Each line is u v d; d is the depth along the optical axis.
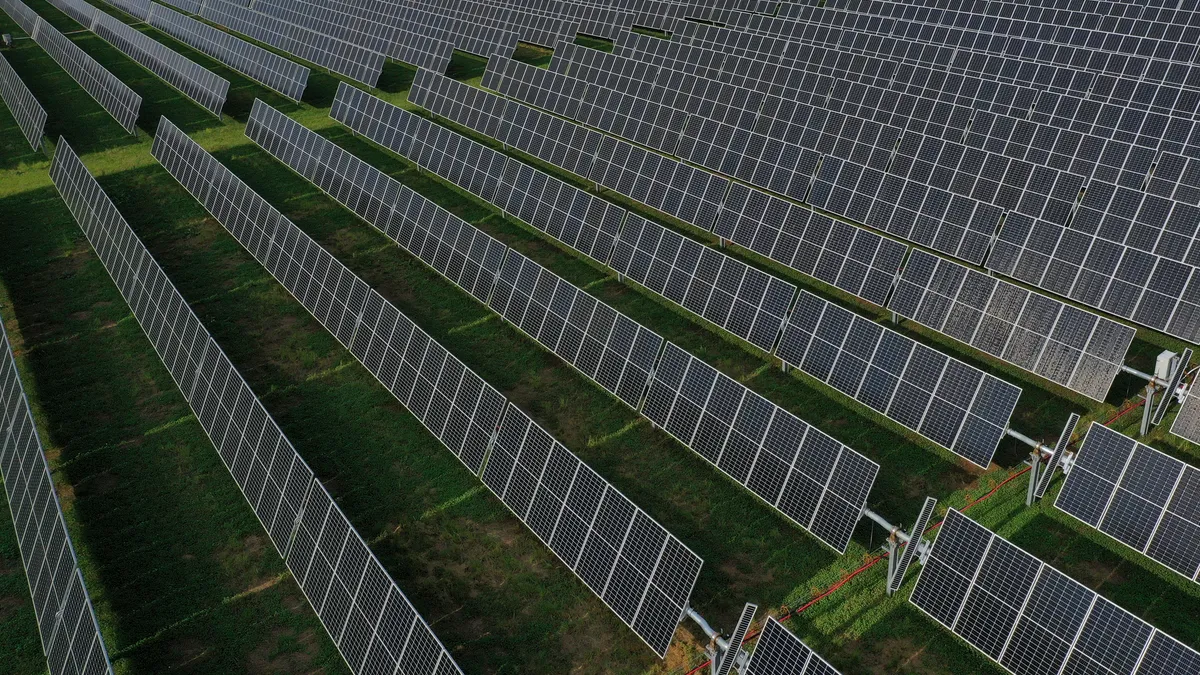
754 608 13.11
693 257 23.47
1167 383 17.66
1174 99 33.69
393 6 65.31
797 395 20.70
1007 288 20.23
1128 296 21.34
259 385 22.16
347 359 23.05
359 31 57.75
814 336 20.41
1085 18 43.28
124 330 24.59
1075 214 26.05
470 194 32.41
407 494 18.39
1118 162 28.86
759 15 51.72
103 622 15.77
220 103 41.94
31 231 30.77
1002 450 18.62
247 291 26.55
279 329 24.56
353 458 19.50
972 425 17.44
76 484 18.97
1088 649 12.69
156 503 18.44
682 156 34.50
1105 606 12.62
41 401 21.70
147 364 23.03
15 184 35.09
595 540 15.66
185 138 34.16
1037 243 23.44
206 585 16.48
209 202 31.69
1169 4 42.25
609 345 20.78
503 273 24.19
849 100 37.22
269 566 16.84
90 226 29.59
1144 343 21.78
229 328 24.66
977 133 32.56
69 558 14.52
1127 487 15.05
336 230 30.12
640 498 18.02
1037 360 19.62
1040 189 27.39
